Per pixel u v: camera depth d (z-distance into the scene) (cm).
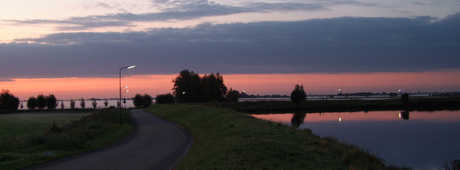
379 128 4828
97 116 4731
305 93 10369
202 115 4275
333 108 10150
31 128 4916
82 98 13375
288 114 8106
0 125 5462
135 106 13975
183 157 1855
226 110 4597
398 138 3738
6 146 2116
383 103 10862
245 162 1352
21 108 12794
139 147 2386
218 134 2456
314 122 5853
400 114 7725
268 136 2064
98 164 1712
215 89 13788
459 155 2738
